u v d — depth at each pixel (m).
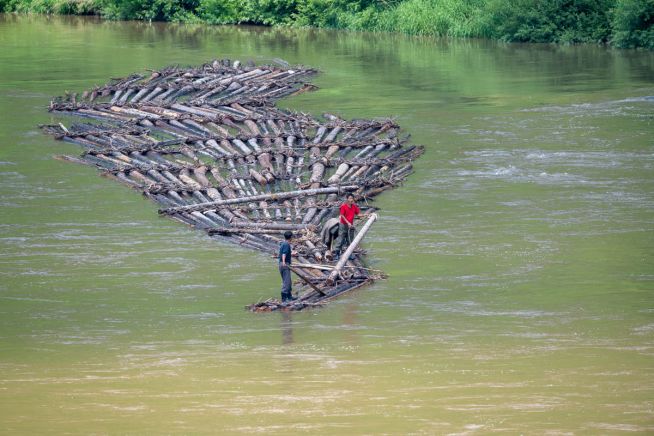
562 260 94.50
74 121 164.00
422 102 179.00
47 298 86.25
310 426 57.88
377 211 113.00
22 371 68.38
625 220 107.00
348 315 81.25
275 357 70.94
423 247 99.69
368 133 152.62
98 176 129.62
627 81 196.88
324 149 142.00
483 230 104.69
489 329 76.62
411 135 151.38
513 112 167.62
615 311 80.44
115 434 57.19
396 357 70.31
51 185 125.25
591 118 161.00
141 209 114.94
